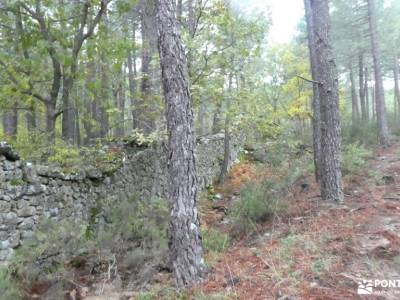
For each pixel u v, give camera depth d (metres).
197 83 9.13
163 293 4.64
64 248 5.84
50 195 6.44
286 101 16.95
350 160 10.96
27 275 5.15
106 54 9.73
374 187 8.91
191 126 5.00
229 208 9.44
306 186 9.92
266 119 11.30
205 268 4.85
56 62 9.50
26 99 9.60
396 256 4.60
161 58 5.07
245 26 9.46
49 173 6.45
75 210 7.01
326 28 8.12
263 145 15.66
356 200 7.90
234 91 9.77
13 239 5.63
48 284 5.17
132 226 6.95
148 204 8.41
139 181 9.24
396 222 5.98
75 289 5.11
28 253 5.42
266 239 6.40
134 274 5.51
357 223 6.22
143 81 10.73
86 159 8.16
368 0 17.83
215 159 13.50
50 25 9.43
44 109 11.69
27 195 5.98
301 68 17.53
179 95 4.95
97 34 9.73
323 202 7.97
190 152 4.92
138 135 9.04
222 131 14.14
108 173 8.08
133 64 16.08
